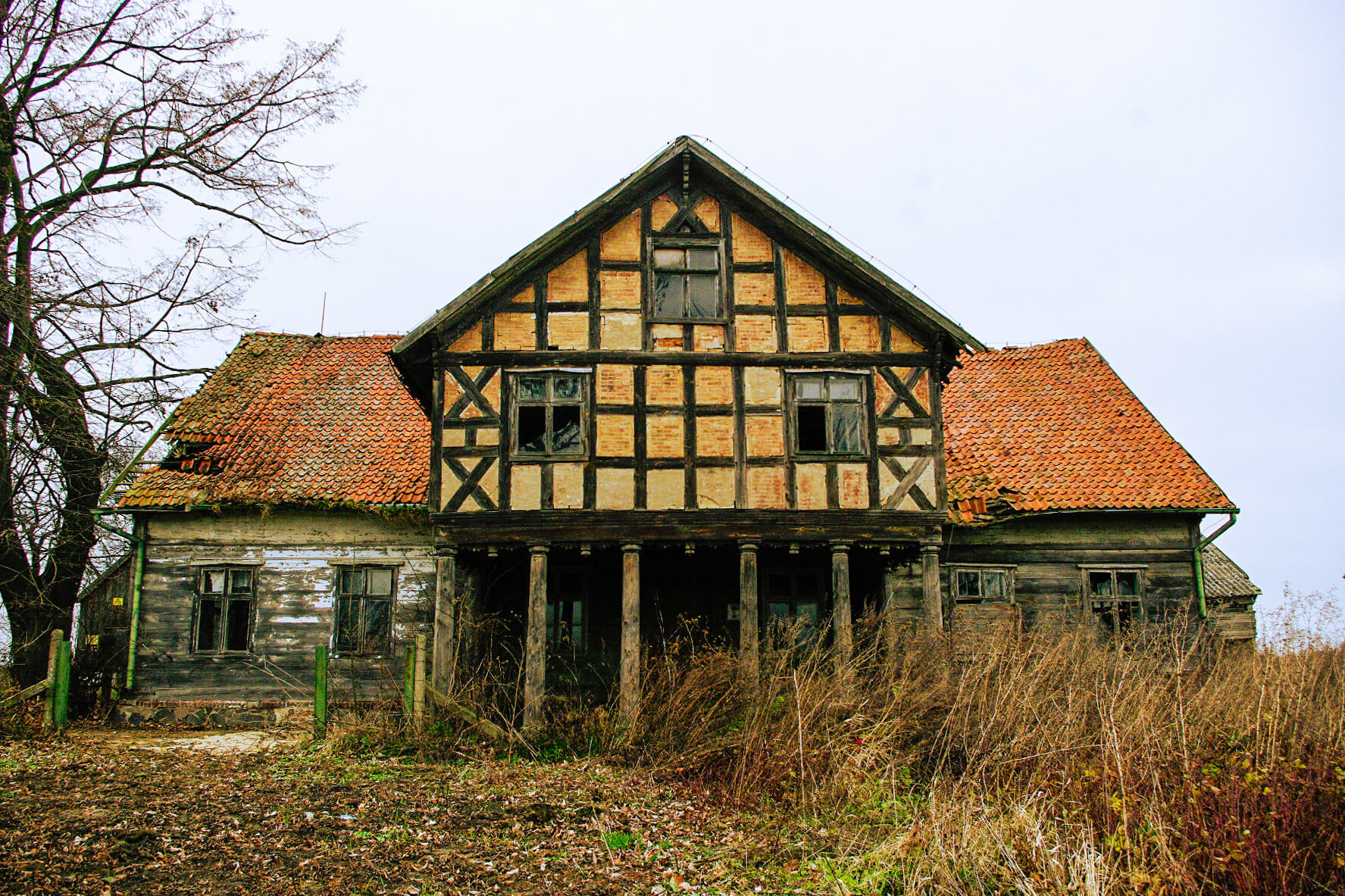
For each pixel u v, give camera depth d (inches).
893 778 385.4
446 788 400.8
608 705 525.3
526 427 552.7
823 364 560.7
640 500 541.0
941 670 447.2
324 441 711.7
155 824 333.7
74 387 616.1
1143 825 301.3
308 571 666.8
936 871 303.4
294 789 389.4
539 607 530.6
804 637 633.0
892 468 551.2
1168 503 657.0
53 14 617.3
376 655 654.5
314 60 692.1
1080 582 666.8
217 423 729.6
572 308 561.3
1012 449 714.8
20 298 577.3
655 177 570.9
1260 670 355.3
